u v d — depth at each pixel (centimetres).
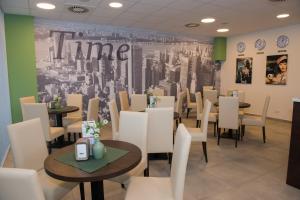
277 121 663
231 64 811
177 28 652
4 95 449
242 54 769
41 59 550
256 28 656
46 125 370
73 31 578
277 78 668
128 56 661
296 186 285
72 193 274
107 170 165
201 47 793
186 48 762
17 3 415
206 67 816
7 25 491
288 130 564
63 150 210
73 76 592
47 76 562
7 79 489
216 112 548
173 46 736
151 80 707
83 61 600
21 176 118
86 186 288
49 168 169
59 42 565
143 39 679
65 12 479
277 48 661
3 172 119
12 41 499
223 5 431
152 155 386
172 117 319
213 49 824
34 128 233
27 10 464
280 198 262
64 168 169
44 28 543
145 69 693
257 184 295
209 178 312
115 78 648
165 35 717
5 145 406
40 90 558
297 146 280
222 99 443
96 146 185
